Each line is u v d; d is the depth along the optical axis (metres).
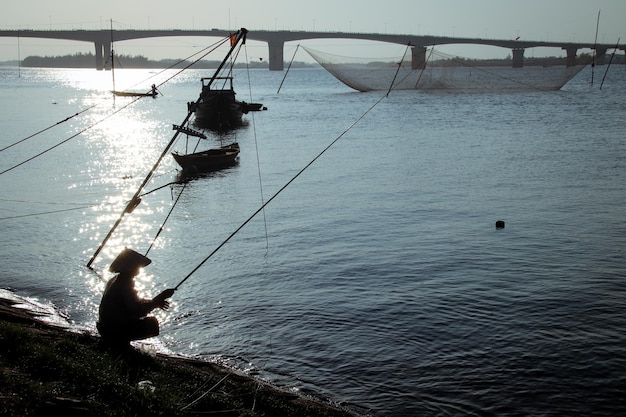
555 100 83.50
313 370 10.62
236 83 188.38
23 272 16.03
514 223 20.41
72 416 6.54
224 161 34.00
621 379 10.21
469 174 29.75
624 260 16.33
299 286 14.82
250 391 8.82
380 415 9.22
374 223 20.72
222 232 19.95
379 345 11.54
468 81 108.19
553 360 10.88
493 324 12.41
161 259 17.14
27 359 7.69
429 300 13.75
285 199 24.91
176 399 7.57
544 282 14.77
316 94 112.69
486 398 9.67
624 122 54.09
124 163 35.03
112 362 8.23
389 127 52.88
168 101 92.69
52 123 57.19
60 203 24.56
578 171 30.06
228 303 13.75
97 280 15.54
